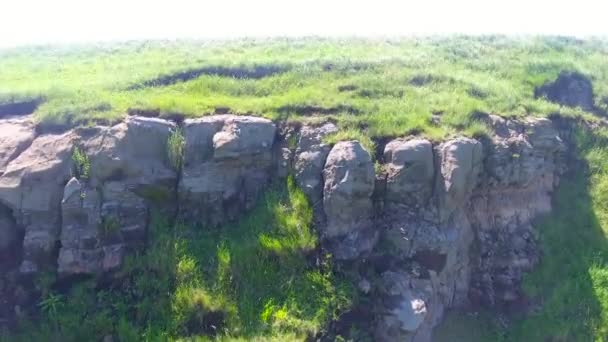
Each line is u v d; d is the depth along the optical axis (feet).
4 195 35.14
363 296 33.76
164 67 50.21
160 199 36.47
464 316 36.86
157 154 37.19
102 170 36.01
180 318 32.50
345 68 49.96
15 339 32.63
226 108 40.60
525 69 54.19
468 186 37.58
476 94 46.70
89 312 33.22
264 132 38.01
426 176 36.60
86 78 49.42
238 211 36.88
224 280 33.60
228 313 32.58
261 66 49.34
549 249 39.52
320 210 35.78
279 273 33.94
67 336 32.50
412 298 33.60
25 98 42.04
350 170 35.17
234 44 63.67
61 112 39.14
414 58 54.34
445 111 42.14
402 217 36.35
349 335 32.55
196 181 36.42
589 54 62.64
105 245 34.76
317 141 37.76
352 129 38.96
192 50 60.44
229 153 36.60
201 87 45.42
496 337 35.88
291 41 65.36
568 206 42.27
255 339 31.17
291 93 43.88
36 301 33.81
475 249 38.55
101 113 39.14
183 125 37.96
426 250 35.55
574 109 48.62
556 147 43.01
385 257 35.42
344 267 34.30
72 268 34.19
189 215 36.45
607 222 41.39
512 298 37.37
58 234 34.96
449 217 36.76
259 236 34.99
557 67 54.29
